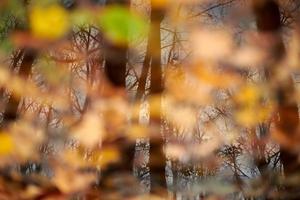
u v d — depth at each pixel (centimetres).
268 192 328
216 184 326
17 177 241
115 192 300
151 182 395
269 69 252
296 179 329
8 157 239
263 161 443
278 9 254
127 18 119
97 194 280
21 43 145
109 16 119
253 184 331
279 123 325
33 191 241
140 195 321
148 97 378
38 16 128
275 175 337
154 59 348
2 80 252
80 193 262
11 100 328
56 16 128
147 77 398
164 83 354
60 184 244
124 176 304
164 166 409
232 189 326
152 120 361
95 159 288
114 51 281
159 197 346
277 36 223
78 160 258
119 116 273
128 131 292
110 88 282
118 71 298
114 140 284
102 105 268
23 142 241
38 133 255
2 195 235
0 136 233
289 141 328
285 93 282
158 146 387
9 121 318
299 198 329
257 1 237
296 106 305
